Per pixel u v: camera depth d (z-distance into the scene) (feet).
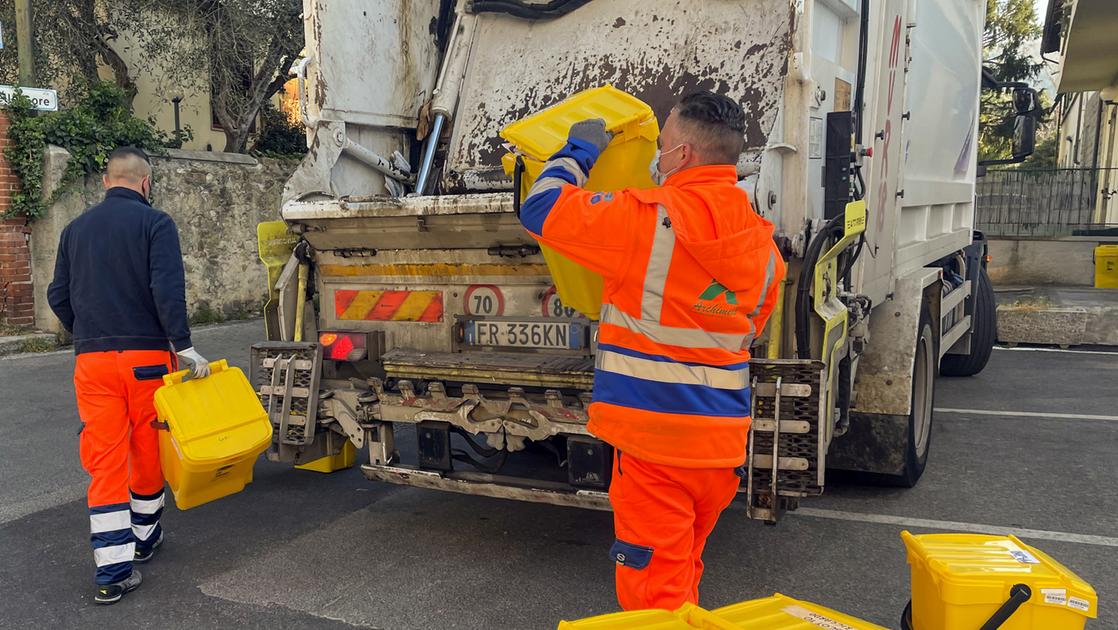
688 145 7.96
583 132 8.20
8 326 32.32
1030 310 33.99
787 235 11.39
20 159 31.73
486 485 12.19
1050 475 17.02
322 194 14.51
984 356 27.09
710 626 6.12
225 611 11.38
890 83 14.82
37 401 23.68
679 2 14.12
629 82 14.42
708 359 7.86
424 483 12.71
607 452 11.40
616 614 6.22
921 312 16.12
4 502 15.74
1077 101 89.45
